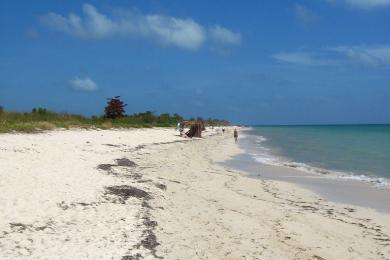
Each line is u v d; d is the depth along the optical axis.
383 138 70.81
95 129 47.88
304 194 18.08
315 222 13.20
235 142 55.34
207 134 69.75
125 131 51.97
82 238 9.79
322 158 34.31
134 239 10.03
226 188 18.36
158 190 16.16
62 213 11.48
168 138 48.50
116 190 14.79
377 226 13.05
